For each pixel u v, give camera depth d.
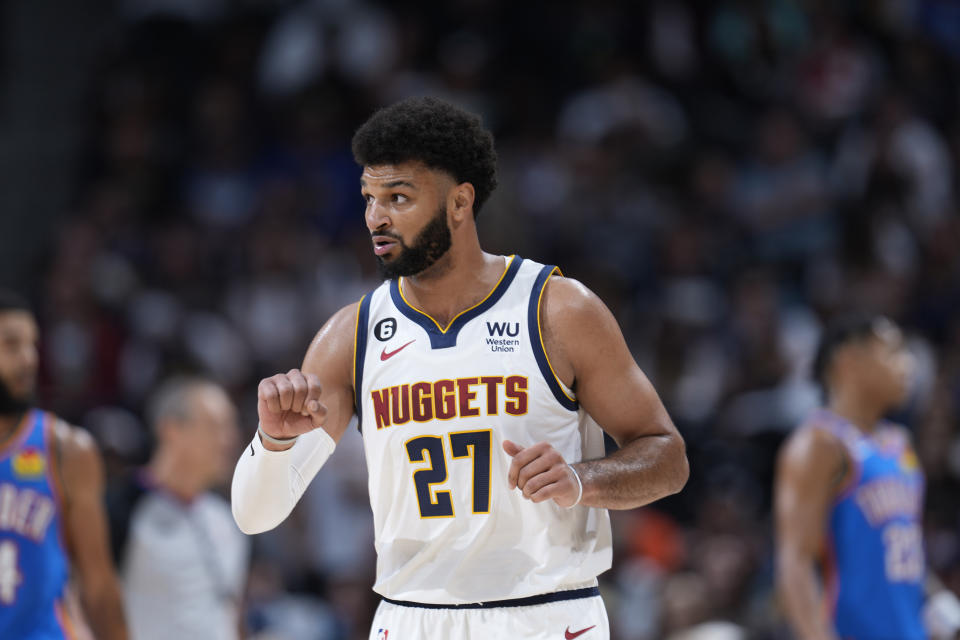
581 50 42.03
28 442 16.58
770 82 42.66
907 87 41.97
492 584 11.12
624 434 11.48
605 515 11.76
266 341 36.00
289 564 30.02
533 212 37.75
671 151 39.66
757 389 31.62
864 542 19.33
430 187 11.11
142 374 35.66
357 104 41.19
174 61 43.31
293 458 11.40
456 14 43.00
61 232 39.59
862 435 19.67
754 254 37.84
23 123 43.81
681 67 42.25
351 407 11.89
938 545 25.69
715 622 24.45
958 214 38.69
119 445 29.95
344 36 42.09
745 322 33.44
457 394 11.20
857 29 43.00
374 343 11.62
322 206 38.69
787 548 19.31
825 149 40.25
